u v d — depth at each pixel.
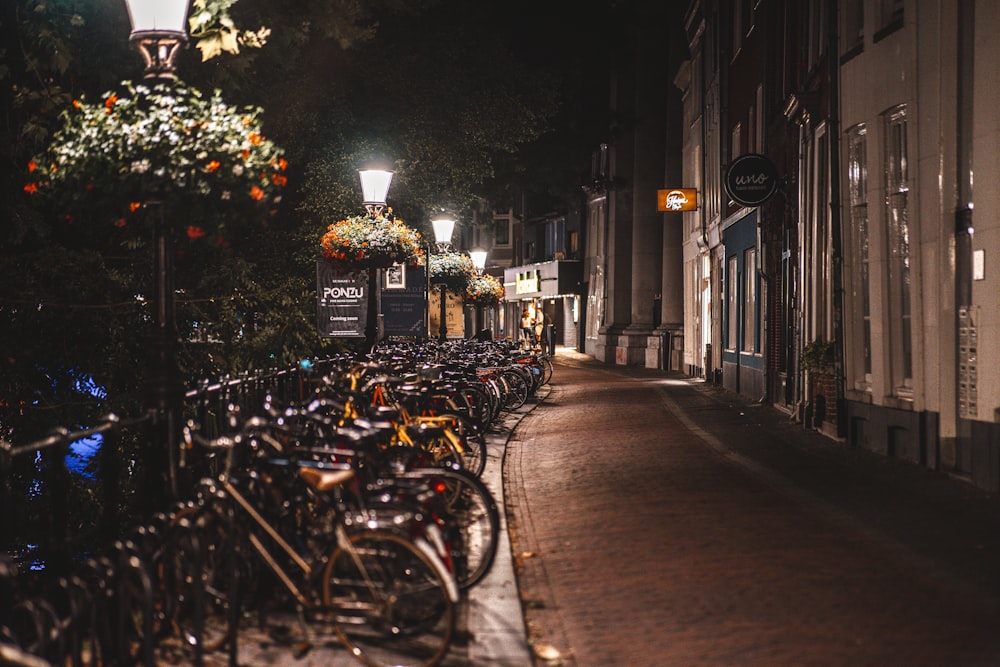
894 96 12.72
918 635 5.63
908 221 12.45
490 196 37.38
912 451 12.27
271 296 16.05
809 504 9.65
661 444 14.76
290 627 6.13
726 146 27.70
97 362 13.94
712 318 30.44
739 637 5.69
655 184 43.28
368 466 6.57
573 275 59.06
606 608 6.43
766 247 22.08
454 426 11.34
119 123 7.66
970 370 10.70
